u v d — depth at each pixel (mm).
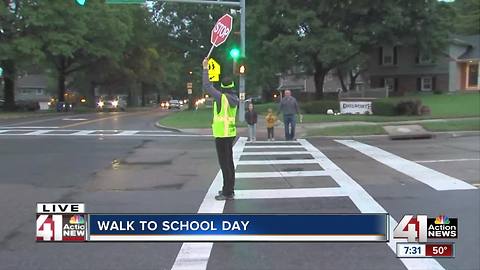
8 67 48500
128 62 76375
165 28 62375
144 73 79938
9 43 43938
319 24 39188
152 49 78750
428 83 55844
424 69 55812
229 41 41625
